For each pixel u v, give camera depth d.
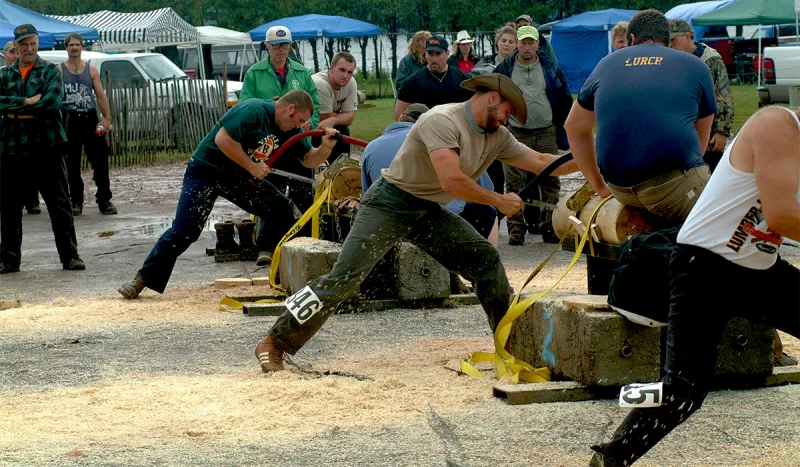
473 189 6.86
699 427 5.92
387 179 7.27
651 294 6.20
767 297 4.92
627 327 6.47
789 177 4.56
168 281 11.71
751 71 51.53
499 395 6.66
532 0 66.44
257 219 13.47
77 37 18.42
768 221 4.62
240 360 8.02
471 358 7.71
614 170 7.10
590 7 65.25
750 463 5.30
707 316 4.88
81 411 6.57
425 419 6.22
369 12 66.38
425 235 7.41
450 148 6.89
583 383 6.55
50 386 7.32
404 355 8.05
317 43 59.59
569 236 9.06
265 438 5.90
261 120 10.49
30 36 12.45
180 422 6.27
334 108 14.99
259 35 45.97
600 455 4.93
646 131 6.93
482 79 6.85
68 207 12.95
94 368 7.84
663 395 4.84
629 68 7.08
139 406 6.65
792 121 4.60
